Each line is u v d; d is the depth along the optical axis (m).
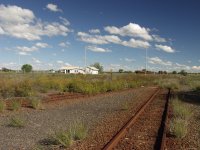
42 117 15.30
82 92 31.77
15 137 10.82
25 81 30.89
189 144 9.79
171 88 42.66
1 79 32.66
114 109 18.80
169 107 18.94
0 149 9.23
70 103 21.75
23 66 118.50
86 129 11.52
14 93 25.00
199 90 35.53
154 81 65.12
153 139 10.38
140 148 9.23
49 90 31.84
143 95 29.94
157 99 25.33
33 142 10.11
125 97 27.52
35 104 18.61
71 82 35.44
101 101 23.67
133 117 14.45
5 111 17.08
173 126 11.41
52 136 10.34
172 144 9.75
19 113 16.50
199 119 14.87
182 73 170.50
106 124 13.27
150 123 13.45
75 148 9.20
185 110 15.65
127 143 9.83
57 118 15.04
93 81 42.69
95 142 9.88
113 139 9.87
